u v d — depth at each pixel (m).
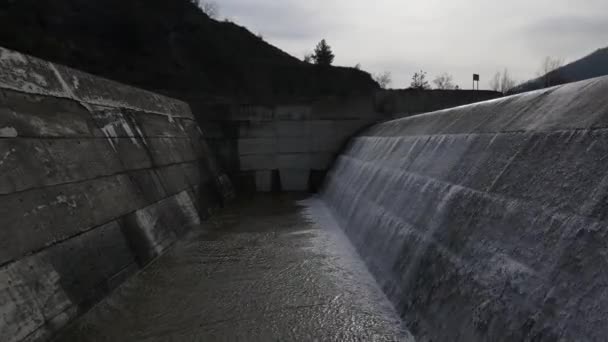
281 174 15.14
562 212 2.83
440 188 5.01
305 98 15.83
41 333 3.76
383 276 5.29
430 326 3.64
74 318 4.27
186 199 9.47
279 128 15.05
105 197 5.96
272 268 6.12
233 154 14.84
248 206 11.99
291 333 4.11
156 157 8.91
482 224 3.67
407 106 15.49
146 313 4.66
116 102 8.07
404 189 6.27
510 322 2.71
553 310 2.42
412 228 5.13
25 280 3.82
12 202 4.13
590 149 3.00
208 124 14.62
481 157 4.61
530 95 4.99
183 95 17.64
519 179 3.60
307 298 4.95
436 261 4.07
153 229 7.02
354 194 9.21
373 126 13.97
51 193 4.80
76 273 4.59
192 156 11.77
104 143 6.77
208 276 5.81
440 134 6.48
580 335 2.16
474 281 3.30
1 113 4.59
